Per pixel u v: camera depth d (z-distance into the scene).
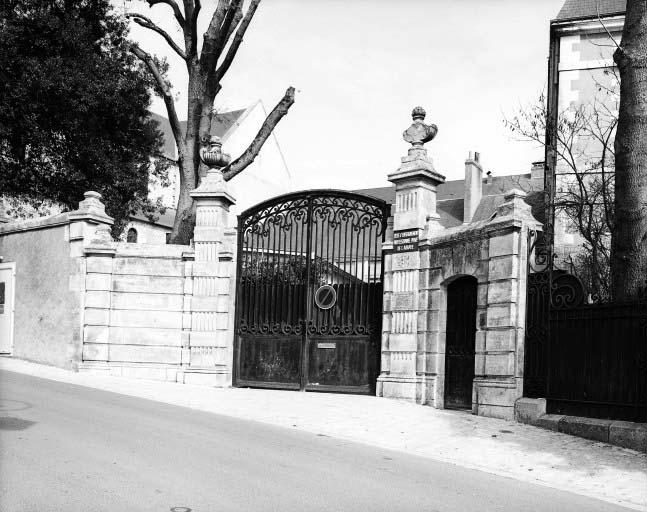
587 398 9.62
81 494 5.60
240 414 10.59
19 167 21.89
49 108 21.06
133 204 24.95
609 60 20.53
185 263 14.68
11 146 21.48
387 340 13.20
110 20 23.25
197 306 14.45
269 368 14.27
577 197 16.59
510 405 10.55
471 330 11.97
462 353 12.05
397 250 13.20
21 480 5.87
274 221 14.65
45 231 16.14
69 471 6.25
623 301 9.27
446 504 6.07
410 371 12.68
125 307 14.73
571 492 6.95
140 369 14.53
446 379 12.21
